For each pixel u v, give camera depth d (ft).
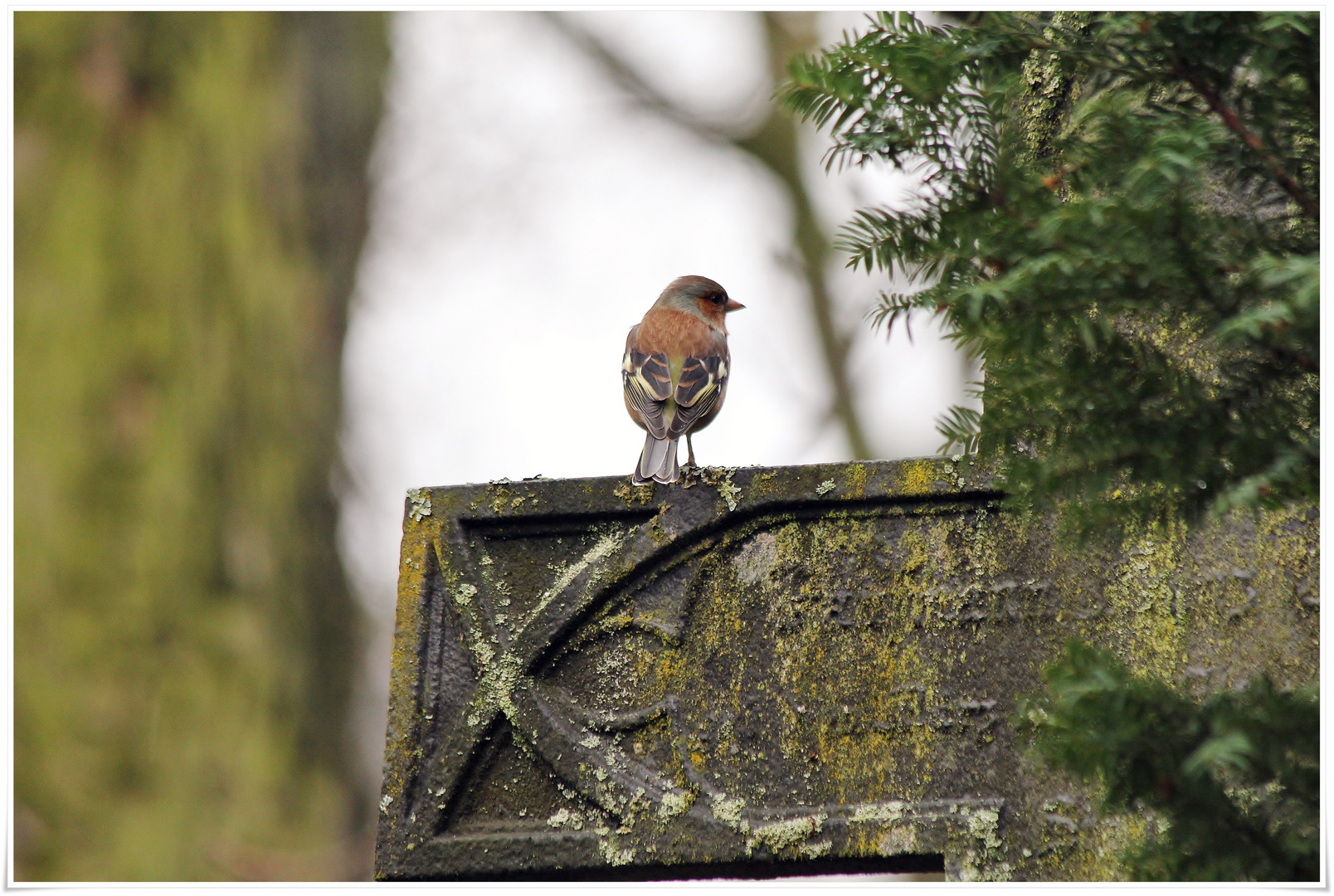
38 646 46.73
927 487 21.95
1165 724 13.03
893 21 15.88
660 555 22.44
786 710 21.54
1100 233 12.70
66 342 48.93
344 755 51.26
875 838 20.52
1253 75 15.03
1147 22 13.58
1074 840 19.62
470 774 22.04
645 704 21.93
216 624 48.96
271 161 54.54
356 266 57.67
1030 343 14.03
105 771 46.60
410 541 23.29
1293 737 12.73
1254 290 12.75
